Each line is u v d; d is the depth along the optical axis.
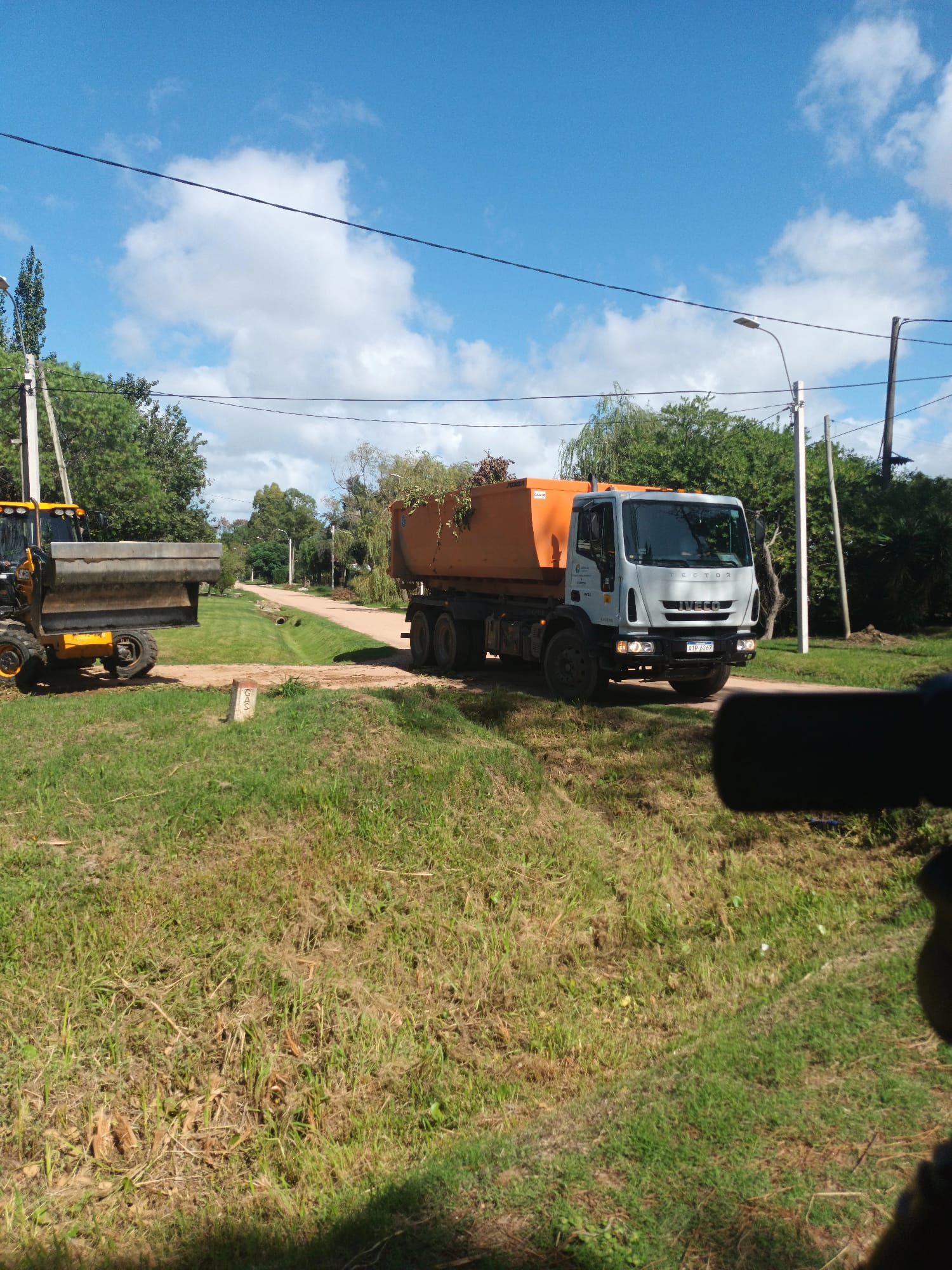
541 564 12.81
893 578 25.00
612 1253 2.47
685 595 11.28
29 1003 4.63
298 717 8.38
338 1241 2.93
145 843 6.09
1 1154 3.87
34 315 37.44
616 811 7.62
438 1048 4.73
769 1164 2.81
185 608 13.59
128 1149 3.96
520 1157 3.11
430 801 6.95
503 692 11.37
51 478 28.17
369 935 5.57
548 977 5.46
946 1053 3.38
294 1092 4.33
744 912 6.23
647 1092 3.39
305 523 109.19
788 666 17.17
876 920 5.56
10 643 12.92
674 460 25.77
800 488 19.41
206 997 4.85
